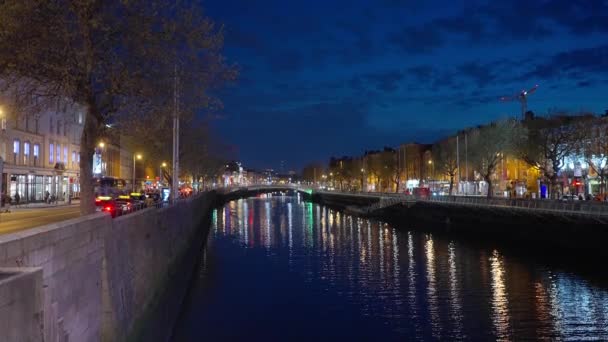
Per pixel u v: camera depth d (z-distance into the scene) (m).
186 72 19.52
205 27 19.47
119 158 103.19
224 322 23.77
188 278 32.00
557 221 43.84
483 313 25.14
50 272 8.99
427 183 124.06
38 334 6.46
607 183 61.88
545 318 24.08
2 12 15.48
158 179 117.06
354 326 23.14
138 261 17.25
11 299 5.72
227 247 51.34
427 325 23.19
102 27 16.61
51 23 16.53
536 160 63.97
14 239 7.66
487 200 58.69
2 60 16.39
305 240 57.66
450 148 95.19
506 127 71.75
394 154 150.50
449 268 38.12
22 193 58.56
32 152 61.41
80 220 11.00
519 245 51.06
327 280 33.62
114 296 13.22
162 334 19.58
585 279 33.19
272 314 25.19
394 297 28.64
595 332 21.97
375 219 90.81
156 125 19.81
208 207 84.62
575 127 59.84
